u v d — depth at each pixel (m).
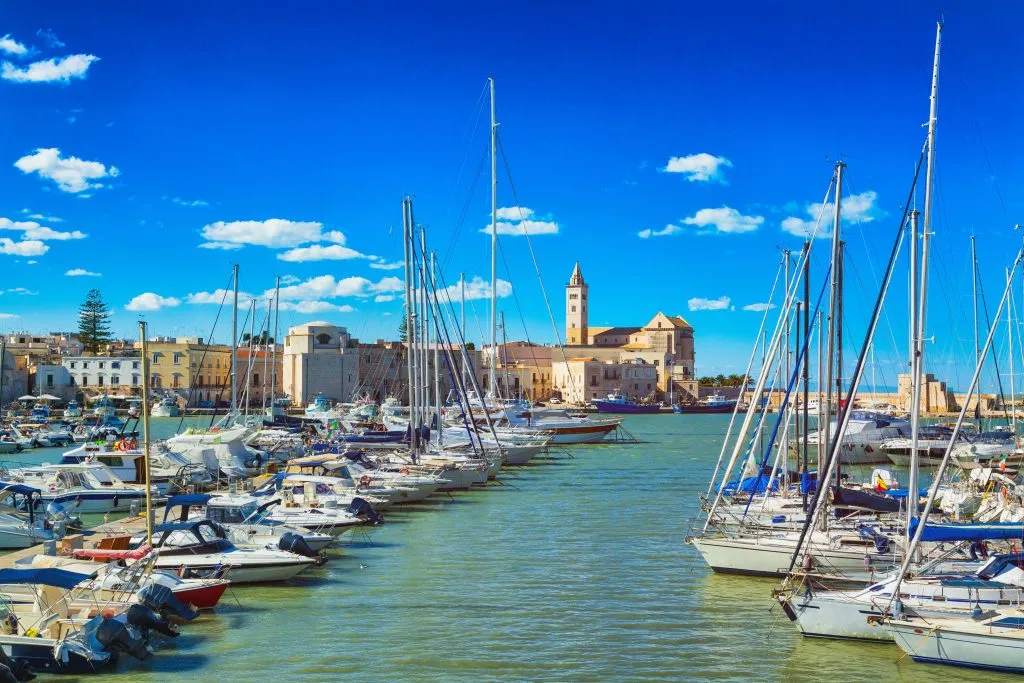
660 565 35.66
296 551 33.19
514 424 93.88
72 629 23.62
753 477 45.66
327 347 190.50
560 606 29.80
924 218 26.23
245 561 31.28
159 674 23.50
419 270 68.12
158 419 151.00
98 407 140.38
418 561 36.34
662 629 27.27
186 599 28.02
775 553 32.28
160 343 184.25
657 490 59.22
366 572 34.38
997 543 28.47
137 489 46.16
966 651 23.17
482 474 60.50
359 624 27.75
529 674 23.78
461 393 72.56
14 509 38.44
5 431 94.81
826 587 27.27
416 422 69.62
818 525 32.31
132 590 25.91
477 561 36.44
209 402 177.25
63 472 46.28
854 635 25.38
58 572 23.58
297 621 27.98
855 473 67.62
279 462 65.12
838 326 38.22
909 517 25.94
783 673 23.59
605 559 36.81
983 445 65.44
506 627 27.61
